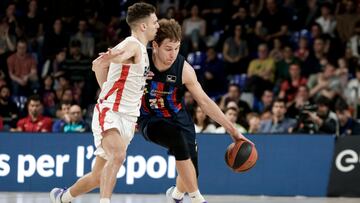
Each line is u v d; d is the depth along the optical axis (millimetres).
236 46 16328
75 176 11367
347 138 11539
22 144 11398
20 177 11367
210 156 11477
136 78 7352
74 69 15711
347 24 16797
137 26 7328
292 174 11508
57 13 16938
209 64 16141
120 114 7414
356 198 11391
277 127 12648
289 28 16984
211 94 15984
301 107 13203
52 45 16250
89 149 11367
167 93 7895
